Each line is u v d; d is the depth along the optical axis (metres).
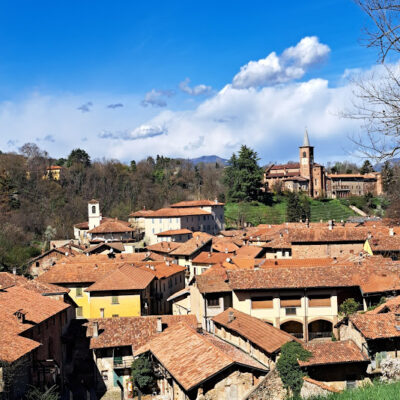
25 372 33.69
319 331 51.09
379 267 51.31
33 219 122.81
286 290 49.50
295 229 72.75
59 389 43.38
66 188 150.62
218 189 173.50
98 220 120.25
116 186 164.88
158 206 163.75
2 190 124.75
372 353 34.97
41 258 84.44
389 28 13.82
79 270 61.72
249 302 49.59
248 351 39.69
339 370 34.62
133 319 48.72
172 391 35.47
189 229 124.81
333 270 50.91
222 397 31.39
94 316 55.47
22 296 42.66
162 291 67.75
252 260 67.44
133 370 40.53
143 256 79.88
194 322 49.53
